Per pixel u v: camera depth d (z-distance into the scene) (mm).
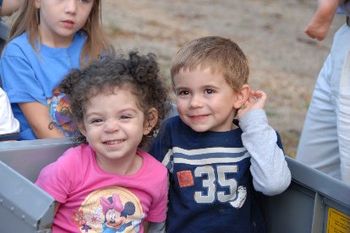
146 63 2447
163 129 2691
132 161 2480
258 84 7301
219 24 9594
